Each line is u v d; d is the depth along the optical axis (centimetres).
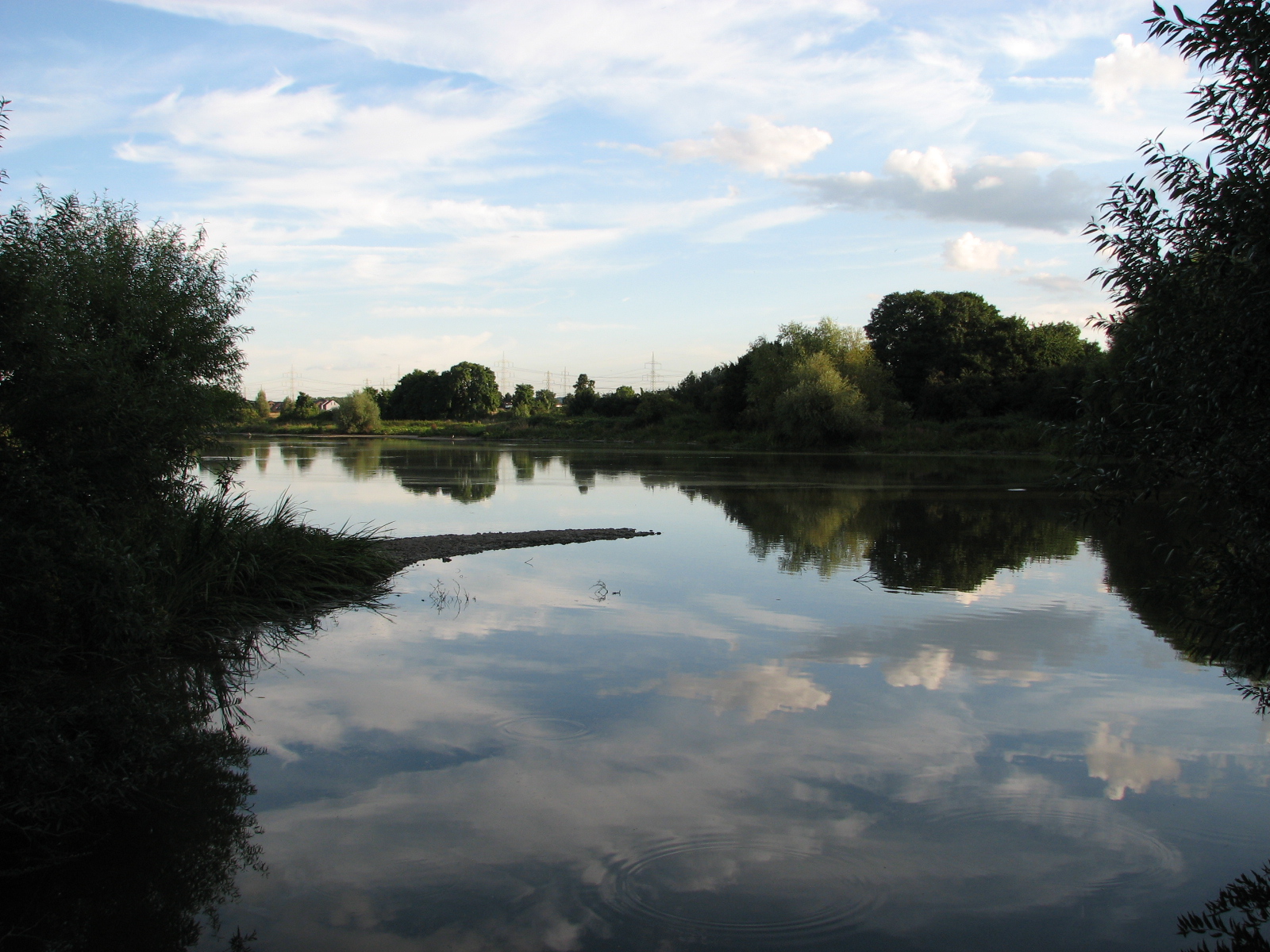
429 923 462
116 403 743
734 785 630
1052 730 742
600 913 471
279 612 1138
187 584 1080
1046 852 539
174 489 948
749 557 1644
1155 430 497
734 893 491
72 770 558
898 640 1031
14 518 659
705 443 7050
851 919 466
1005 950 439
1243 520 482
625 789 625
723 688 852
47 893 496
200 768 664
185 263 1238
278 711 789
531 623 1123
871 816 584
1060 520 2175
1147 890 498
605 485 3344
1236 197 445
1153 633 1065
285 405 12731
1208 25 452
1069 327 7144
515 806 598
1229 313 446
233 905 481
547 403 13738
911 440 5928
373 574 1383
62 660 743
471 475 3784
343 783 637
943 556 1653
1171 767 667
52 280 816
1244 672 539
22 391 677
